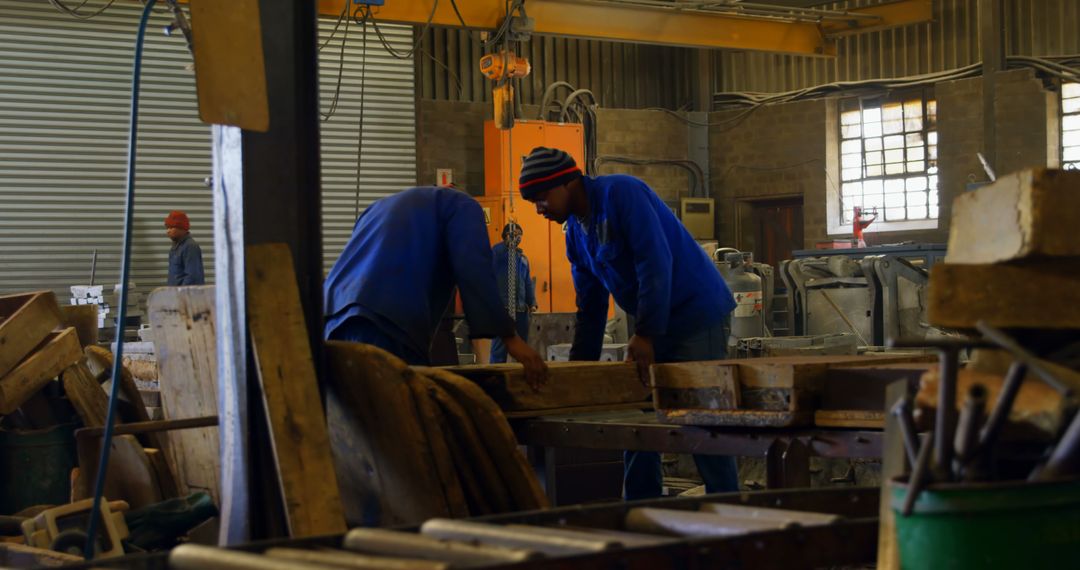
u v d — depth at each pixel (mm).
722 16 14945
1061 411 1856
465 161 17094
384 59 15852
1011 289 2205
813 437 3125
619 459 5504
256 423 3039
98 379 5312
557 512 2314
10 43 14031
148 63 14555
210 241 14875
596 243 4402
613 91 18375
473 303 3850
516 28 11859
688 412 3375
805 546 2088
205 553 2072
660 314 4168
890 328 10141
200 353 4328
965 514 1745
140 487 4449
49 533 3668
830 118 17688
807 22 15555
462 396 3211
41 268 14250
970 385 1963
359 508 3543
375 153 15836
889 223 17188
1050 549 1744
